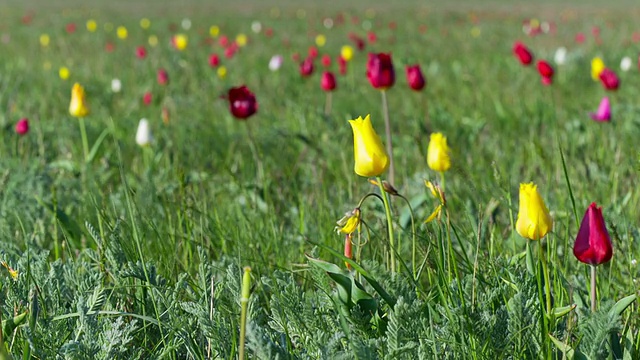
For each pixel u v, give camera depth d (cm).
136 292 304
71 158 621
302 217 415
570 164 538
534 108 858
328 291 269
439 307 263
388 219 282
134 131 790
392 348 236
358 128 275
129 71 1380
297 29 2698
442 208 301
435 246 282
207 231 398
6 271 323
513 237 327
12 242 386
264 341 226
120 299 307
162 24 2931
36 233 406
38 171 537
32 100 1013
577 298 271
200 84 1200
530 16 3272
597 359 232
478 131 743
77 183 525
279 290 285
